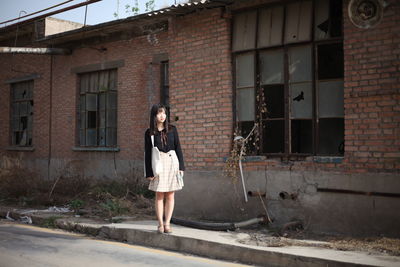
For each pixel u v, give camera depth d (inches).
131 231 278.2
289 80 297.9
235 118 319.6
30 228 324.8
